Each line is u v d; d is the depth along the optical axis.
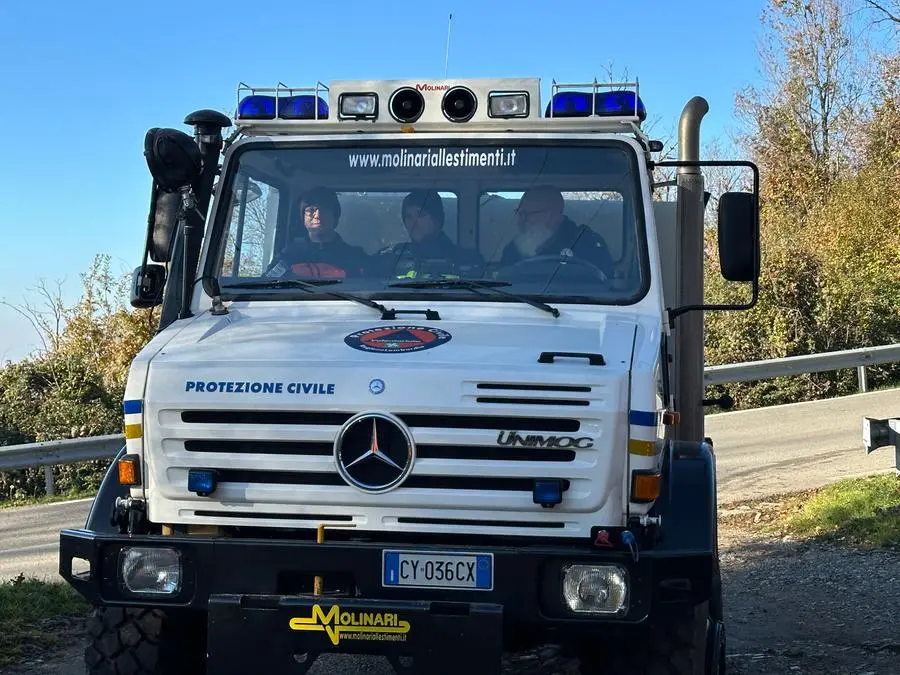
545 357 4.25
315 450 4.18
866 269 21.12
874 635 6.50
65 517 11.52
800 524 9.51
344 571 4.07
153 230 5.39
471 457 4.11
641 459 4.09
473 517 4.11
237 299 5.23
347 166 5.49
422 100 5.52
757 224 5.06
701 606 4.51
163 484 4.25
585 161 5.34
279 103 5.59
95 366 17.41
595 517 4.07
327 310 5.08
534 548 4.05
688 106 6.10
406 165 5.45
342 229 5.41
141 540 4.18
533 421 4.09
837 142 35.12
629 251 5.16
